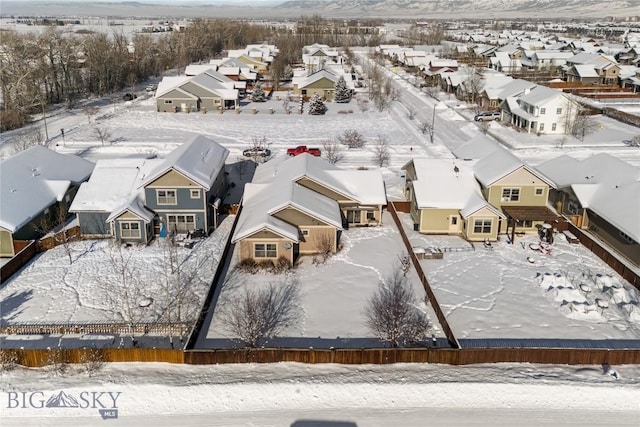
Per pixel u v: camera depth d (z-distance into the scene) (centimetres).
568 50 15088
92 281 3422
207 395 2411
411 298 3262
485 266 3678
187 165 4084
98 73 10219
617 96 9900
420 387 2466
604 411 2333
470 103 9400
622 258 3812
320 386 2470
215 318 3039
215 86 8925
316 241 3797
